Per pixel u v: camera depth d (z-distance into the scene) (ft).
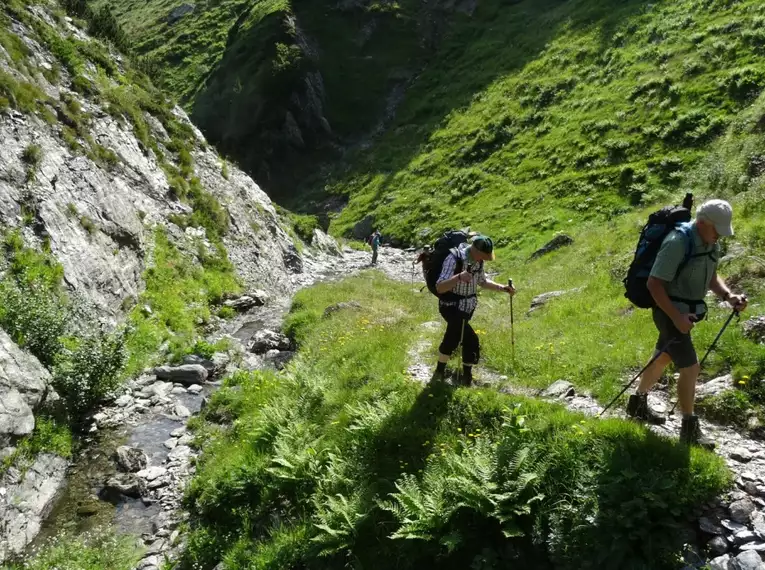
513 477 22.52
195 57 255.70
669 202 82.07
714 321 32.14
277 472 28.78
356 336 46.14
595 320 40.06
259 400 39.47
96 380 40.96
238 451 33.60
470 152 151.53
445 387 29.45
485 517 21.91
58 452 34.76
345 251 134.31
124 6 321.11
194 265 74.43
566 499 21.33
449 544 20.98
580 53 155.33
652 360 23.89
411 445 27.17
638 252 22.38
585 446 22.67
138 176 76.02
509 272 79.15
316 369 41.32
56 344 41.34
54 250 50.29
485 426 26.73
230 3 282.56
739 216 47.83
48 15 87.76
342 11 223.92
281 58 202.69
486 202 129.08
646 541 19.04
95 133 72.23
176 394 44.75
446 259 28.17
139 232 67.15
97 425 39.24
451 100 184.03
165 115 96.73
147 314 59.31
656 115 117.29
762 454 22.95
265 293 82.12
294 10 224.74
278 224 111.04
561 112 140.97
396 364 37.09
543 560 20.63
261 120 196.95
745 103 105.91
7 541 27.81
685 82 118.83
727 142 92.79
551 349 34.58
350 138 199.31
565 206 111.24
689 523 19.56
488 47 198.90
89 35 99.25
